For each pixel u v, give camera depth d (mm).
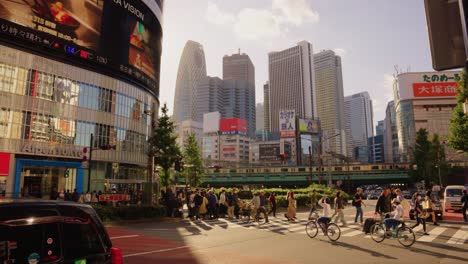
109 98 38188
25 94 30625
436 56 2592
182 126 174125
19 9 29906
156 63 46906
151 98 46000
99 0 36750
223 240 12438
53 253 2941
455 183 78562
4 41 29219
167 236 13484
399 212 11648
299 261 8711
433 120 125625
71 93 34281
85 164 23188
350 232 14492
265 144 149875
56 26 32500
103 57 36812
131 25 41000
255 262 8609
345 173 79688
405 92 130250
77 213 3250
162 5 49562
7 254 2682
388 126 178250
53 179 32438
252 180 84625
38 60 31672
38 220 2934
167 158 38156
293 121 135125
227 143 148875
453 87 126188
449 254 9641
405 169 77500
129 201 27938
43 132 31641
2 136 28875
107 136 37594
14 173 29312
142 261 8789
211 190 21297
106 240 3438
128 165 40938
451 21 2545
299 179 81688
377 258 9078
